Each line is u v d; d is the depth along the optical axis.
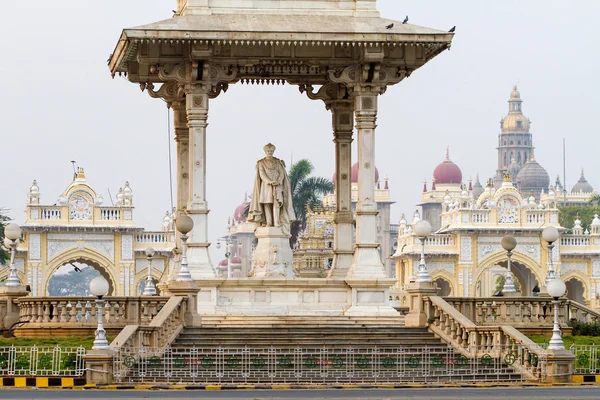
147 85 53.19
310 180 119.69
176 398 36.03
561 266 149.38
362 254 49.53
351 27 49.22
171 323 45.00
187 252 49.12
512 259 147.62
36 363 42.09
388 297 49.22
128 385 40.03
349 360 42.50
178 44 49.31
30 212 130.12
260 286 49.00
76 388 39.91
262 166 51.72
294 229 119.25
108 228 130.88
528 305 49.12
